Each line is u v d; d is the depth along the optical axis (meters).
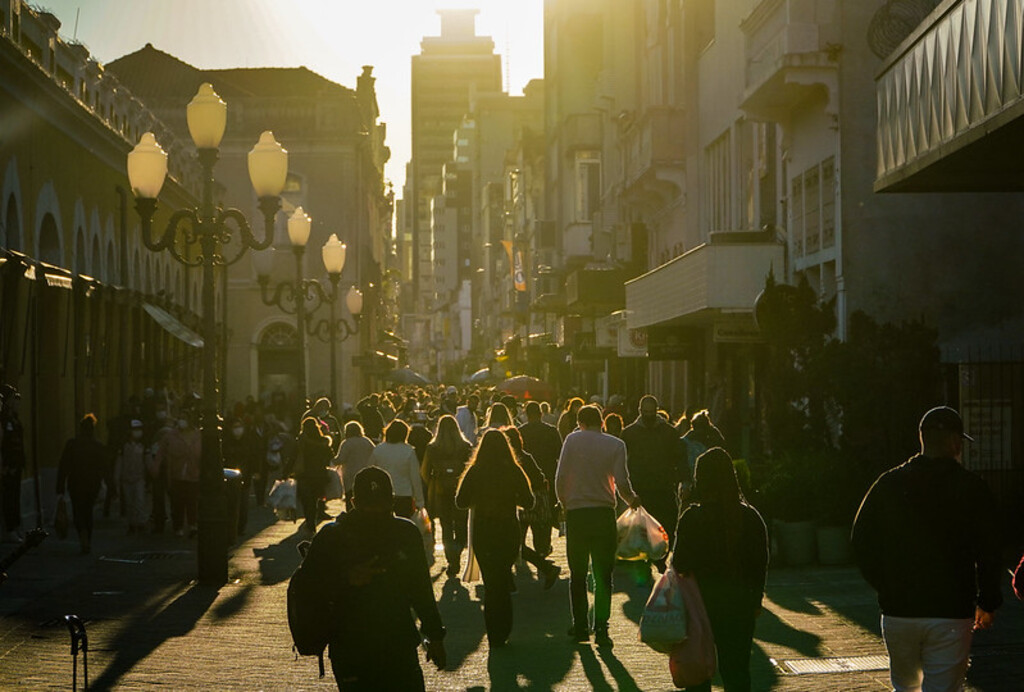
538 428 20.44
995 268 25.94
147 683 11.59
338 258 36.94
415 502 18.09
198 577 18.45
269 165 19.78
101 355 34.47
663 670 12.27
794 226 29.47
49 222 30.09
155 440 30.92
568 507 13.95
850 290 25.94
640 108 47.28
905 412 20.16
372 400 34.50
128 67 82.69
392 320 137.88
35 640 13.64
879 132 21.33
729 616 8.94
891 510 8.11
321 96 77.62
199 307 54.41
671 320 34.41
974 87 16.59
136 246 40.53
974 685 10.90
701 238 40.25
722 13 37.09
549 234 80.19
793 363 21.03
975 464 21.06
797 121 29.16
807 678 11.52
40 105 27.95
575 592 13.92
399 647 7.32
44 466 29.59
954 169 18.80
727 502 8.99
